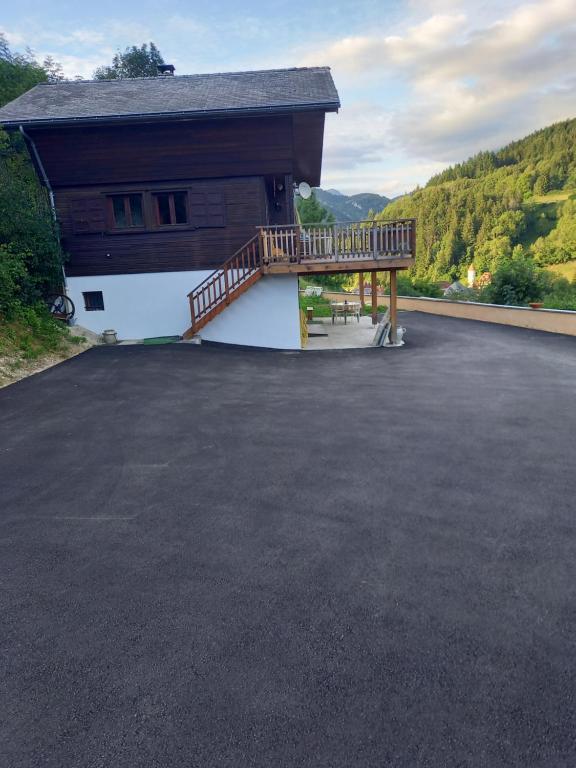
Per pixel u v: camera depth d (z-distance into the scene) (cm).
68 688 242
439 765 198
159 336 1409
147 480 493
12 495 464
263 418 703
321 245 1323
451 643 266
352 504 432
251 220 1373
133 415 718
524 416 687
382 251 1324
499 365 1098
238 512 423
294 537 380
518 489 454
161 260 1385
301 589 316
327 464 527
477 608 294
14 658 262
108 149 1334
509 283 2277
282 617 290
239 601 305
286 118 1322
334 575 330
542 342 1446
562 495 439
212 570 339
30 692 240
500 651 259
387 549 360
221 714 224
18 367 986
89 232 1371
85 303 1400
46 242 1268
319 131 1462
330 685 239
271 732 214
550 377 953
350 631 277
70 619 292
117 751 208
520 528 385
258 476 498
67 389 864
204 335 1365
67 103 1402
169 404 776
